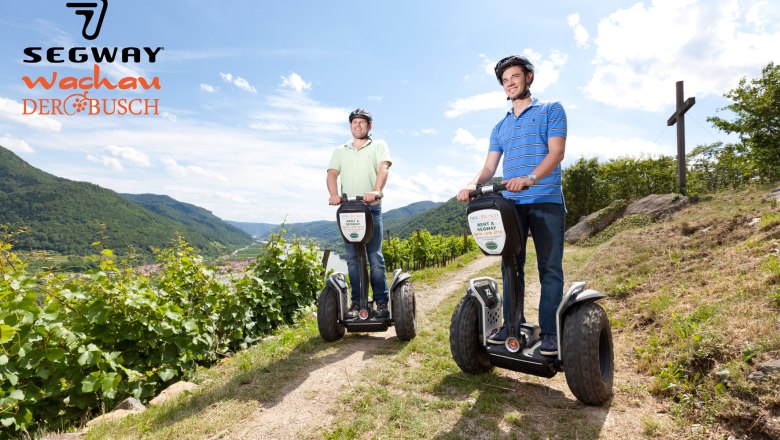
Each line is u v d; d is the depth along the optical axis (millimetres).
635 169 30266
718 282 3598
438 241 18250
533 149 2514
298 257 5836
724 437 1872
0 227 2998
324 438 2076
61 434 2229
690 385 2311
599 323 2252
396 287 3732
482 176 2801
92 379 2637
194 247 4645
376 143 3959
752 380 2059
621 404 2312
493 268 10094
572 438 1979
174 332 3311
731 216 5832
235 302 4301
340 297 3793
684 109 11492
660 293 3990
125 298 3186
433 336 3896
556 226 2465
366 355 3387
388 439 2020
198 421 2273
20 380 2629
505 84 2656
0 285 2568
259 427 2211
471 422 2158
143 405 2764
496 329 2713
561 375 2822
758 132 16172
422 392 2584
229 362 3662
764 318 2559
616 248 6656
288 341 4016
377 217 3816
